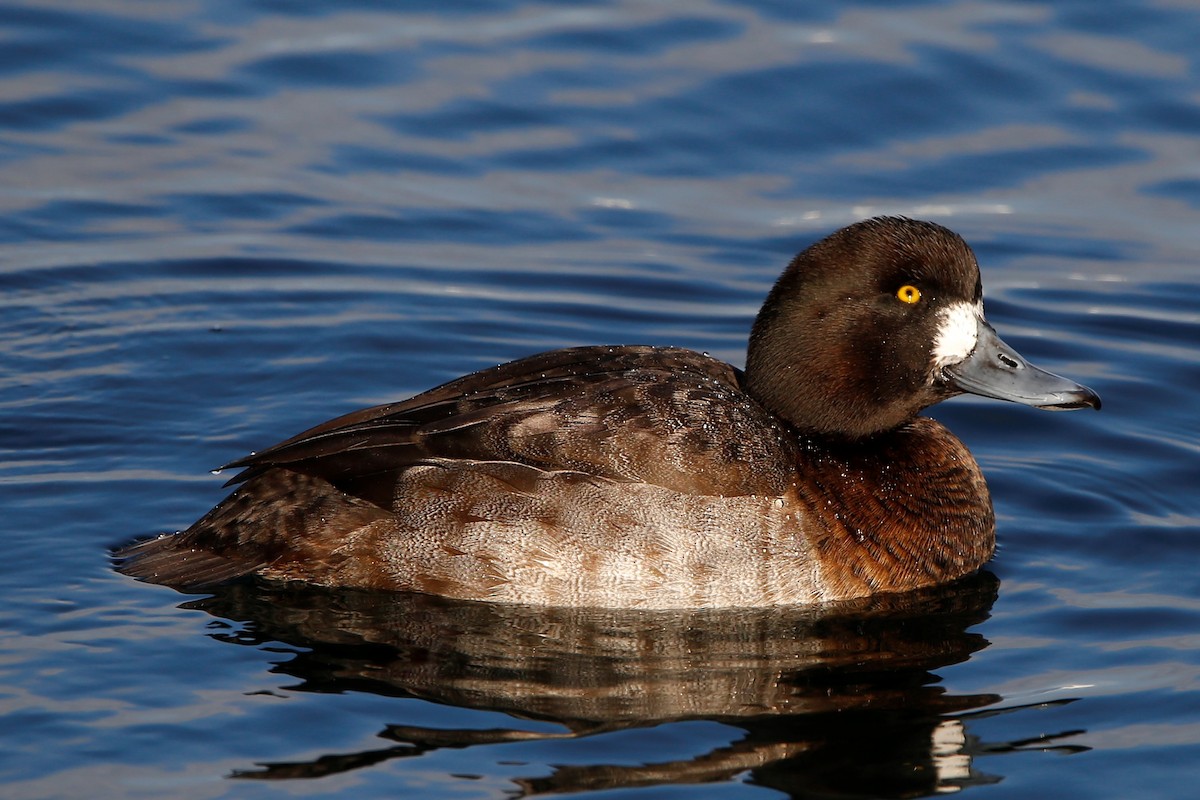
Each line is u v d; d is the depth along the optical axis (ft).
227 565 32.89
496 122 53.98
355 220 50.42
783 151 52.90
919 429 36.01
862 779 26.16
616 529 31.76
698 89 54.90
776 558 32.19
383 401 42.65
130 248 48.73
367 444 32.55
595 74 55.83
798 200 50.90
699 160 52.65
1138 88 54.70
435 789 25.48
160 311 46.37
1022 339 45.88
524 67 56.08
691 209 50.85
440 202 51.19
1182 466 39.58
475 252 49.26
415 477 32.24
